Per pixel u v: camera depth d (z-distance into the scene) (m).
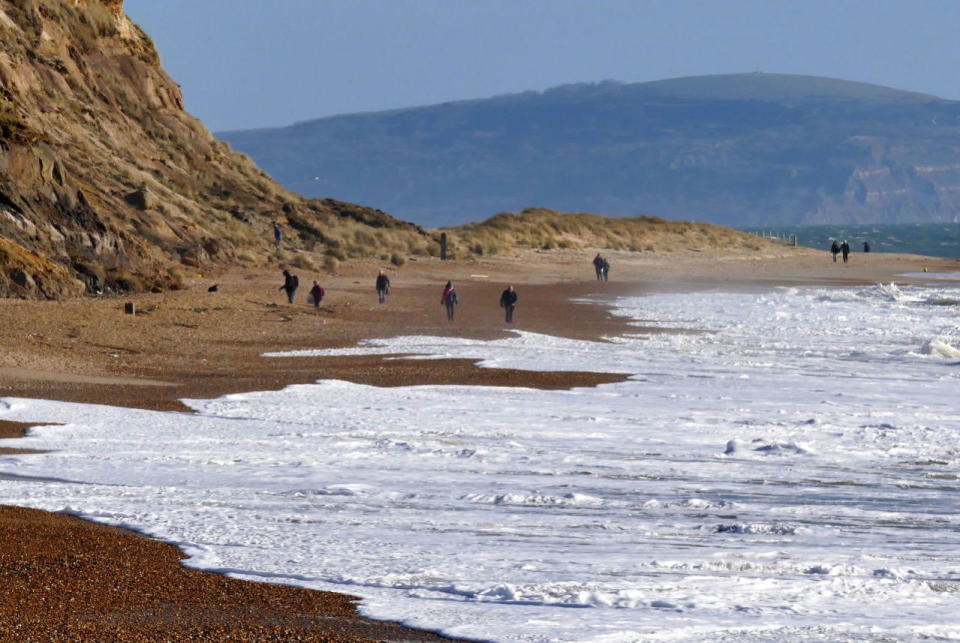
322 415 70.38
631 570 34.38
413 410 72.81
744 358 109.25
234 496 45.69
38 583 31.78
